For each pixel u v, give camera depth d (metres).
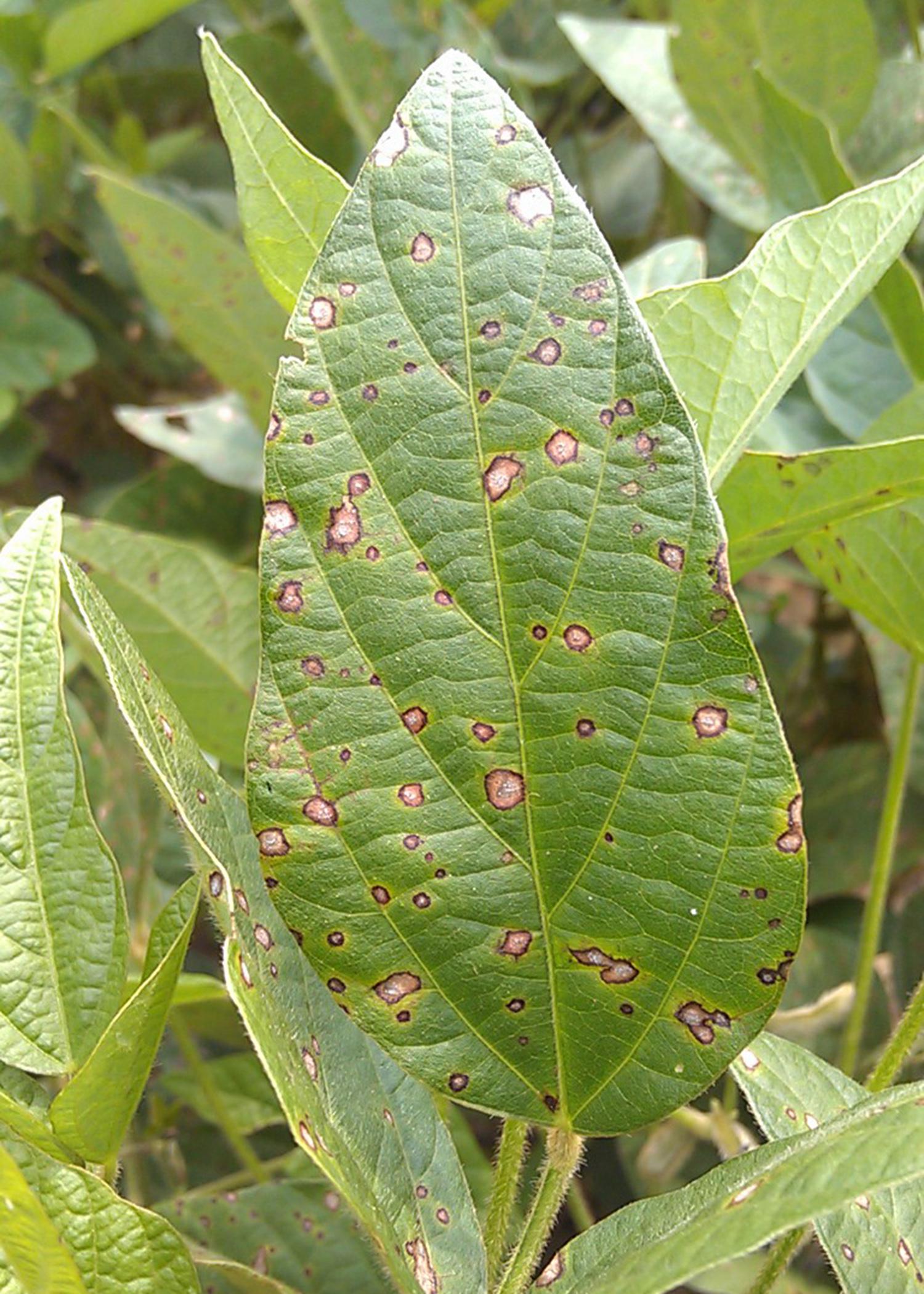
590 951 0.18
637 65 0.46
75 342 0.53
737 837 0.18
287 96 0.51
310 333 0.17
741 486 0.25
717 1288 0.31
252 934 0.18
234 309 0.41
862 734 0.50
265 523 0.18
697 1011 0.19
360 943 0.18
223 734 0.37
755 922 0.18
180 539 0.53
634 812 0.18
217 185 0.60
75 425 0.67
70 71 0.52
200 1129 0.44
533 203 0.17
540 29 0.58
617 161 0.57
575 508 0.17
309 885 0.18
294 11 0.61
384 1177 0.19
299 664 0.18
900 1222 0.21
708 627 0.17
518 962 0.19
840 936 0.42
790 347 0.23
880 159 0.45
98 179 0.38
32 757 0.20
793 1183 0.15
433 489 0.18
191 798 0.18
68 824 0.20
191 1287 0.18
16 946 0.19
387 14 0.47
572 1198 0.38
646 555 0.17
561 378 0.17
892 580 0.29
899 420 0.30
